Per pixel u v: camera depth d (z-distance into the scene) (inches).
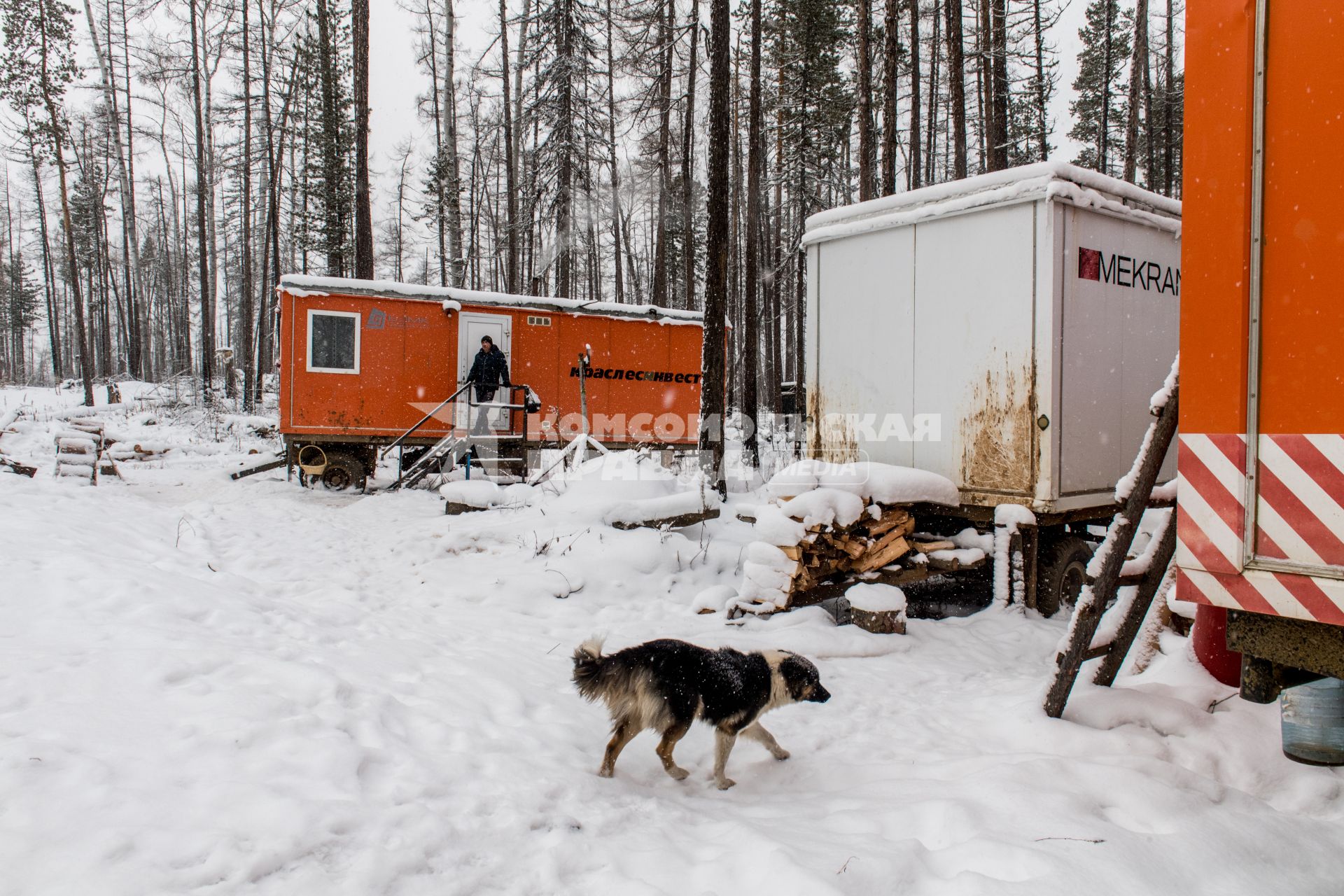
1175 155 1071.6
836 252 301.1
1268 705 149.3
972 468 263.1
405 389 518.9
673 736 143.6
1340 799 122.7
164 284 2039.9
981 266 258.4
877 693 196.2
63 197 989.8
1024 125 925.8
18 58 950.4
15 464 463.8
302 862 92.7
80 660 143.1
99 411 866.1
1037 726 154.3
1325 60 106.0
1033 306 245.4
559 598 278.8
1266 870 102.5
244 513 405.7
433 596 279.1
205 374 1035.9
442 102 1152.8
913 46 798.5
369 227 671.8
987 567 288.2
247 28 1057.5
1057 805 115.3
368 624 229.8
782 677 151.6
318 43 1056.2
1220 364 116.0
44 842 87.2
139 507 385.7
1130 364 270.5
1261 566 111.0
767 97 917.2
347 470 505.7
